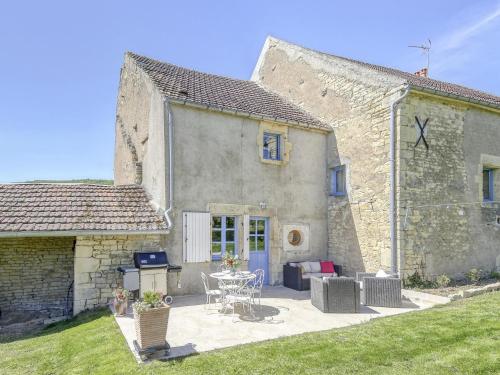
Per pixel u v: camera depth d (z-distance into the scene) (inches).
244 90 439.8
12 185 312.0
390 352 160.7
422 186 315.3
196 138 316.2
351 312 238.5
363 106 348.8
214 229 327.9
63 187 326.0
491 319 203.2
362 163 347.6
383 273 275.9
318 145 396.2
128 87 446.0
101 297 273.3
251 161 347.9
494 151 374.3
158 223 290.8
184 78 392.8
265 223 360.5
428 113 325.1
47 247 351.3
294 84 464.1
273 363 150.6
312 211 385.1
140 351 157.0
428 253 313.3
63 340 207.6
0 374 162.7
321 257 386.3
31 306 337.1
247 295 252.4
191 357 159.6
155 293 171.2
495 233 366.0
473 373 138.0
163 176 299.4
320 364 149.2
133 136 418.0
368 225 335.9
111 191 338.0
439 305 245.6
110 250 278.4
